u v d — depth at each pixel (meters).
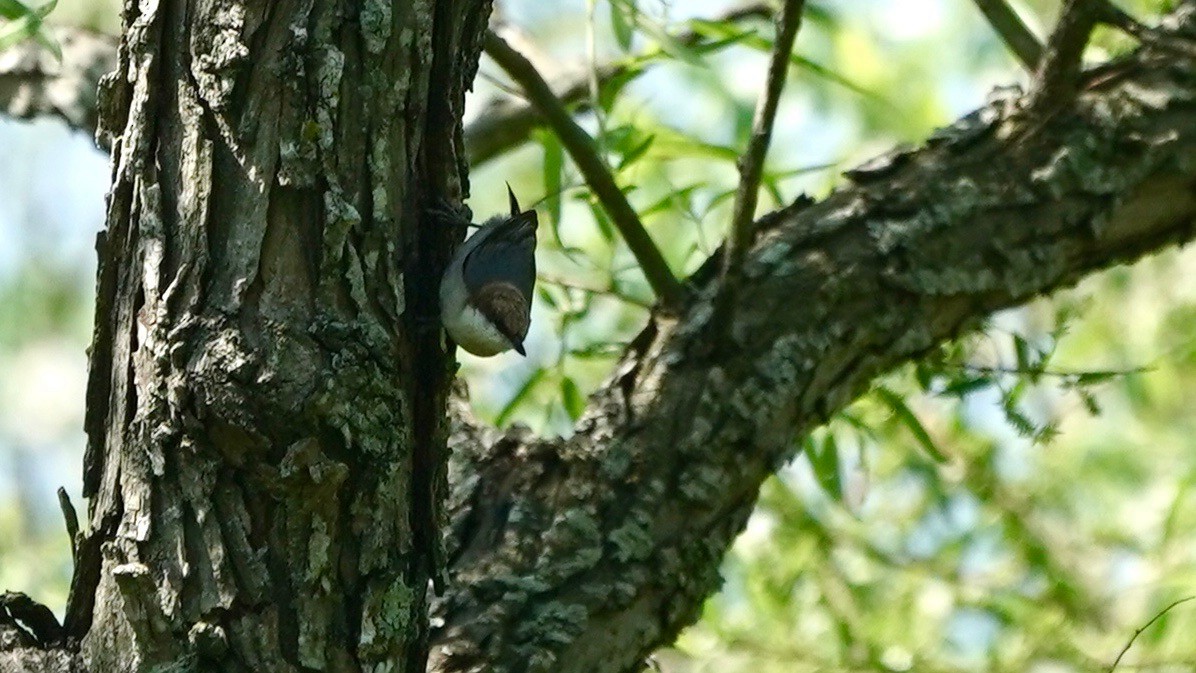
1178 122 7.62
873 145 14.18
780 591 10.41
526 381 9.26
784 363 7.09
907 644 10.80
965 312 7.49
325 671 5.18
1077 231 7.54
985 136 7.71
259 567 5.12
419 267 5.78
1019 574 11.33
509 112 9.47
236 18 5.21
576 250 8.20
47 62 8.59
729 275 6.92
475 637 6.36
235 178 5.20
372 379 5.17
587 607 6.50
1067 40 7.41
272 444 5.05
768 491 10.77
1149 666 9.66
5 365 17.67
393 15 5.43
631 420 7.09
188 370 5.04
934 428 11.55
